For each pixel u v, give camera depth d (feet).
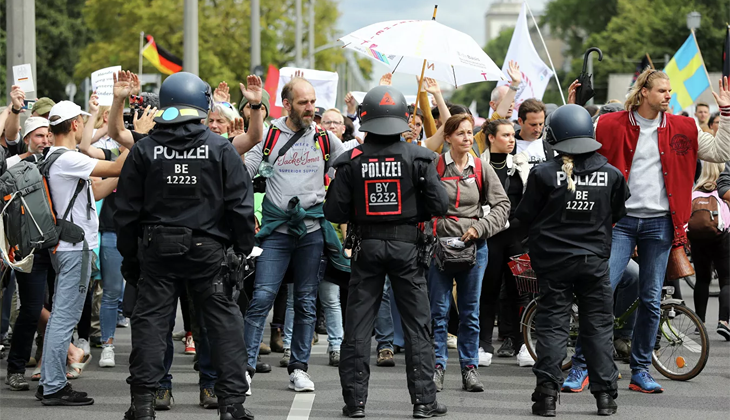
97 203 50.88
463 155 41.24
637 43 325.62
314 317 40.68
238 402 32.76
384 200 35.04
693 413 36.47
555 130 36.58
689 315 42.70
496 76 41.96
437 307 40.78
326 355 50.65
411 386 35.68
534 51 68.28
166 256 31.55
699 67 85.15
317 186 39.37
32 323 40.57
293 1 248.73
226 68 228.43
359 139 46.78
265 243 39.01
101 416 36.01
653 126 39.58
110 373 45.09
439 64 49.90
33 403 38.24
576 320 45.62
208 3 232.12
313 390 40.65
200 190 31.91
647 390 40.19
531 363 46.37
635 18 334.44
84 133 43.16
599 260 36.06
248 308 39.37
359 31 42.42
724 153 39.19
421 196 35.42
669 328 43.45
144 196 32.30
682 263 41.04
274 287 39.22
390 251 35.14
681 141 39.40
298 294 40.16
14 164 40.29
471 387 40.63
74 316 38.19
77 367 43.96
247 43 234.17
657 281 40.01
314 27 276.21
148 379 31.94
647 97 39.09
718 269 53.72
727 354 49.67
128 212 32.24
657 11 325.83
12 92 48.32
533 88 68.28
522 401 38.83
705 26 307.99
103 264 46.62
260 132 37.96
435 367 41.06
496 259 46.19
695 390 40.78
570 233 36.14
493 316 47.03
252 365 39.47
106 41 233.96
